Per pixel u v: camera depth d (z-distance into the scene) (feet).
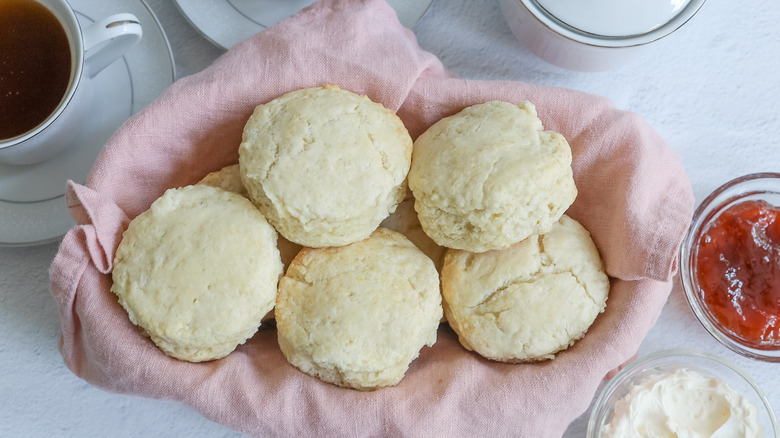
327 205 0.89
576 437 1.19
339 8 1.01
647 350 1.20
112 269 0.91
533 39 1.08
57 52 0.99
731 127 1.20
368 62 0.98
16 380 1.17
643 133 0.99
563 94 0.99
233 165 1.04
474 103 1.01
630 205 0.94
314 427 0.91
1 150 0.99
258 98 0.98
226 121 0.99
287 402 0.90
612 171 0.99
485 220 0.89
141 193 1.00
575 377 0.92
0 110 1.00
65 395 1.17
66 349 0.98
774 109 1.20
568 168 0.93
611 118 0.98
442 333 1.07
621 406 1.11
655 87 1.20
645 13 0.96
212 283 0.89
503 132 0.93
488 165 0.90
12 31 0.99
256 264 0.90
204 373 0.92
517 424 0.92
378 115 0.94
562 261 0.97
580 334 0.96
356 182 0.90
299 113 0.92
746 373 1.11
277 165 0.90
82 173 1.10
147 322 0.89
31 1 0.97
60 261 0.90
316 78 0.98
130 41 1.00
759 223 1.13
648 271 0.92
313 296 0.93
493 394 0.92
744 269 1.12
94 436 1.18
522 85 1.01
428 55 1.02
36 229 1.09
